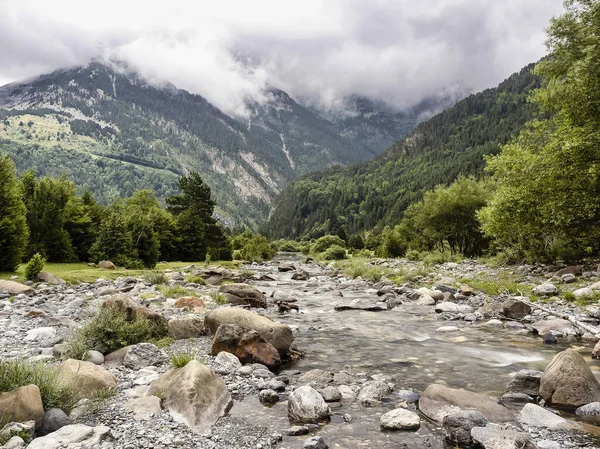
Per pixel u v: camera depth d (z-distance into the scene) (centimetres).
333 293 2412
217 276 3141
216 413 620
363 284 2888
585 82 2091
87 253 4216
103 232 3916
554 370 702
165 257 5916
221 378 741
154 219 5766
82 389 659
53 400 584
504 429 523
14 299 1762
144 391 693
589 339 1158
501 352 1041
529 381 736
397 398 712
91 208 4891
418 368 902
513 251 3089
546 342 1139
